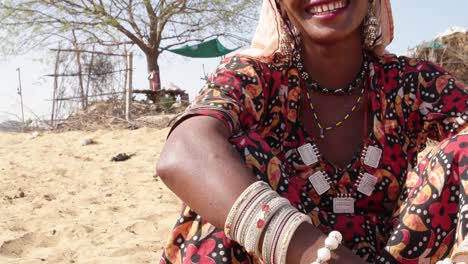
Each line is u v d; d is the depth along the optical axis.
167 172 1.51
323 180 1.86
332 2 1.78
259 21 1.97
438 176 1.57
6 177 7.48
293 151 1.89
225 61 1.87
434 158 1.62
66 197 6.27
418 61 1.94
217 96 1.69
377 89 1.90
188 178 1.47
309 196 1.87
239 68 1.81
